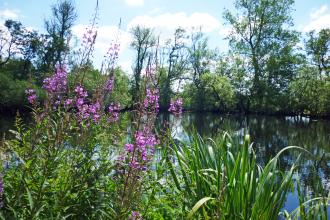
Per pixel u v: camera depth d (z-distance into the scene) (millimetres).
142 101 3701
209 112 66938
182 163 5312
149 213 4363
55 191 3783
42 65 46781
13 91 35719
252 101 57469
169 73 60312
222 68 63438
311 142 24891
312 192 10219
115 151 4684
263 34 54312
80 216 3869
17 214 3486
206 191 4875
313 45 64500
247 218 4453
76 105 4207
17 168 4035
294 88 57938
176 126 5730
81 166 4023
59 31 47406
